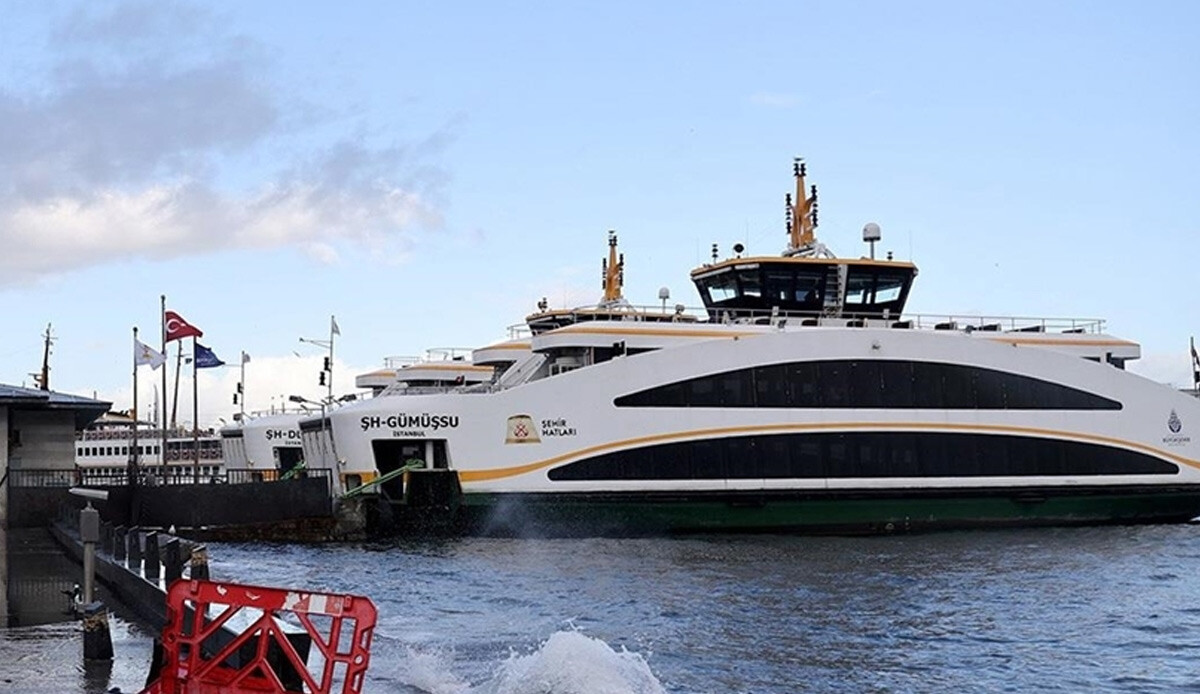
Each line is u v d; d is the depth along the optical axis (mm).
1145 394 69000
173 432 139750
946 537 62062
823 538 61438
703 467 60938
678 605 36688
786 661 27641
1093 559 50969
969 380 65750
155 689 15758
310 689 15227
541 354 67625
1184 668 27547
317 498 60281
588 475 59625
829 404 63219
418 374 83125
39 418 61688
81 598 28859
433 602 37594
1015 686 25422
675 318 69312
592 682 22422
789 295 70250
